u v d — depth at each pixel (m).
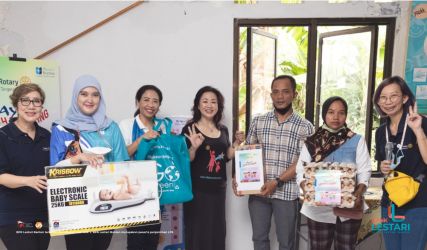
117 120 2.40
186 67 2.37
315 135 1.82
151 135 1.81
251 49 2.44
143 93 1.96
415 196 1.55
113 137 1.72
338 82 2.67
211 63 2.37
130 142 1.98
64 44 2.33
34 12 2.31
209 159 1.96
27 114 1.56
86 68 2.37
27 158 1.58
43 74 2.23
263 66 2.67
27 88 1.57
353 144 1.73
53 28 2.33
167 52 2.36
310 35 2.37
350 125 2.67
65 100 2.38
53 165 1.54
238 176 2.01
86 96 1.63
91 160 1.54
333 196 1.62
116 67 2.37
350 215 1.67
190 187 1.88
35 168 1.60
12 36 2.32
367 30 2.38
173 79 2.38
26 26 2.32
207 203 1.95
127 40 2.35
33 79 2.18
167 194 1.82
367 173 1.70
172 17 2.34
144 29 2.35
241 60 2.52
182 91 2.39
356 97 2.63
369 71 2.43
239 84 2.47
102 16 2.33
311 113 2.48
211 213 1.96
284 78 2.01
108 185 1.56
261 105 2.72
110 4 2.32
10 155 1.54
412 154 1.57
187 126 2.05
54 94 2.30
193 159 1.96
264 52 2.65
